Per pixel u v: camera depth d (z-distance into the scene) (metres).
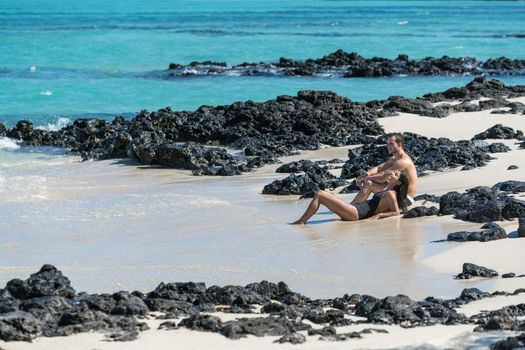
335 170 41.19
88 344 16.27
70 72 90.75
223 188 37.66
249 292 20.52
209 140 51.56
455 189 34.59
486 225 27.72
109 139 48.88
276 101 60.38
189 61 107.38
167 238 28.25
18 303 18.80
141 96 74.00
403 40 138.62
